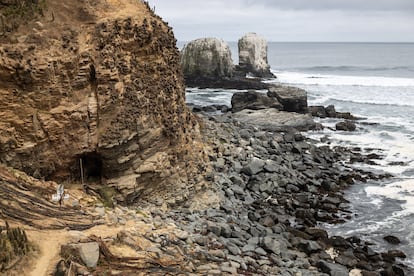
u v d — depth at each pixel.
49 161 20.69
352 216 28.75
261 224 25.59
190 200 26.20
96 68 21.47
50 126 20.28
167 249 17.91
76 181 22.03
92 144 21.50
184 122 27.55
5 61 18.91
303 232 25.33
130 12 24.48
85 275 14.20
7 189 17.53
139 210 22.11
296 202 29.39
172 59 27.23
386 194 32.34
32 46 19.78
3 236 14.08
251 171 32.16
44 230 16.12
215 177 29.58
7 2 20.33
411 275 22.16
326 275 20.72
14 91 19.47
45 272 13.62
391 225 27.58
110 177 22.58
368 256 23.69
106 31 22.23
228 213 26.09
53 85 20.25
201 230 22.11
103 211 19.34
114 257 15.62
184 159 26.44
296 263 21.42
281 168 34.00
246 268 18.98
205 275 16.78
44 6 21.45
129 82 23.11
